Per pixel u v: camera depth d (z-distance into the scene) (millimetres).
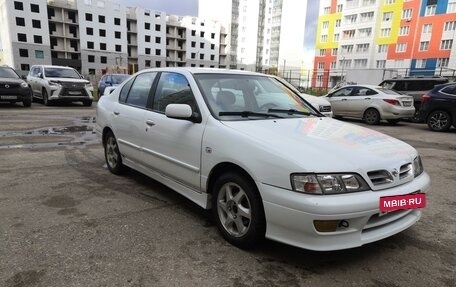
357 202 2621
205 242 3279
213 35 94750
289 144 2922
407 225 3104
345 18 66562
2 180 4922
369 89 13516
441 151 8016
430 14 54969
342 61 67625
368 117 13344
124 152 4918
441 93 11492
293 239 2727
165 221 3715
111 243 3207
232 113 3621
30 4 68812
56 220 3658
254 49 104812
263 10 107312
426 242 3406
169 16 89375
